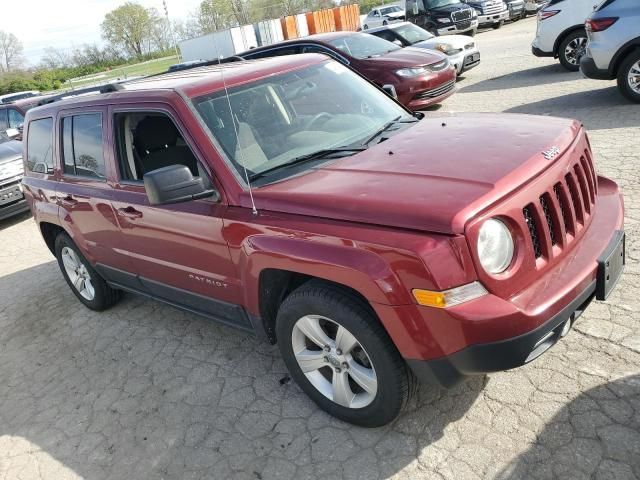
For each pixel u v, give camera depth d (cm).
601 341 322
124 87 412
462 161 278
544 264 258
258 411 338
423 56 1002
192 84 351
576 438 263
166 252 368
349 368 288
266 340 335
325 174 301
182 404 362
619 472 242
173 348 432
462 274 232
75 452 343
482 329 232
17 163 927
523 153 278
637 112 738
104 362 438
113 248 427
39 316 559
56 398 406
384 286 242
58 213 473
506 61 1418
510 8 2291
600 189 332
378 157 308
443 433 286
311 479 280
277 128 345
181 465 310
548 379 304
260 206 296
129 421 358
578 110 807
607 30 765
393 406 276
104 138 398
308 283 283
